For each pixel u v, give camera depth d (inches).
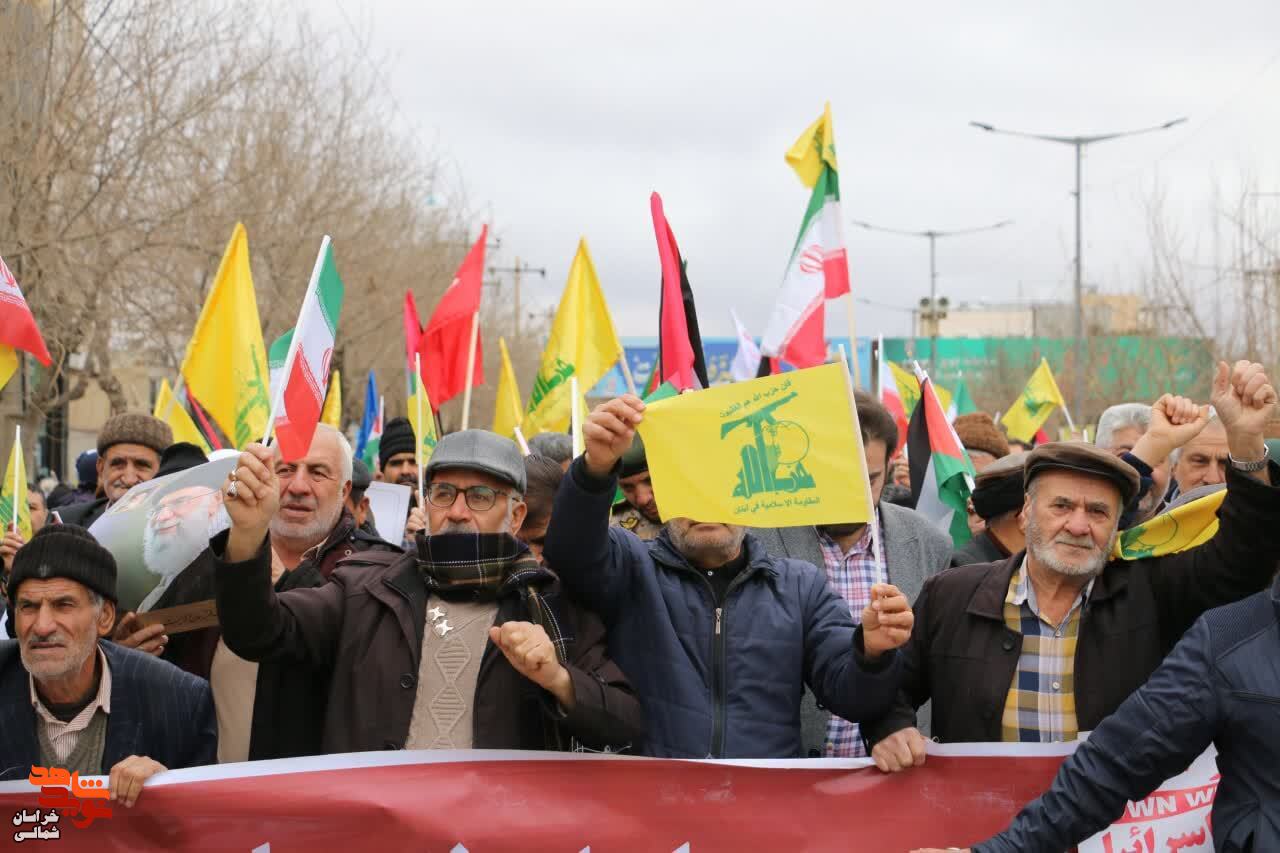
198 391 221.1
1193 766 154.2
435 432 311.6
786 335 259.9
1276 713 127.8
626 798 152.2
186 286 746.8
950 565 219.3
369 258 937.5
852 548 215.9
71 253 625.6
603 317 337.7
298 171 823.7
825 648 162.7
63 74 602.2
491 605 158.1
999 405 1868.8
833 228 259.4
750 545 173.3
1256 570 146.9
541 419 335.3
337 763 148.6
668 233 198.5
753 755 161.8
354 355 1033.5
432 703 153.8
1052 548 152.4
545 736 157.2
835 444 149.5
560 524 156.4
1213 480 238.5
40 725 154.7
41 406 668.7
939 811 154.2
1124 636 154.6
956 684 159.8
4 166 567.8
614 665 159.5
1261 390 143.4
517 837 149.3
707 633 166.9
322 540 214.2
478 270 346.3
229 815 147.5
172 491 182.4
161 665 159.2
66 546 152.1
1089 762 136.7
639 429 154.7
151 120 642.2
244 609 144.8
